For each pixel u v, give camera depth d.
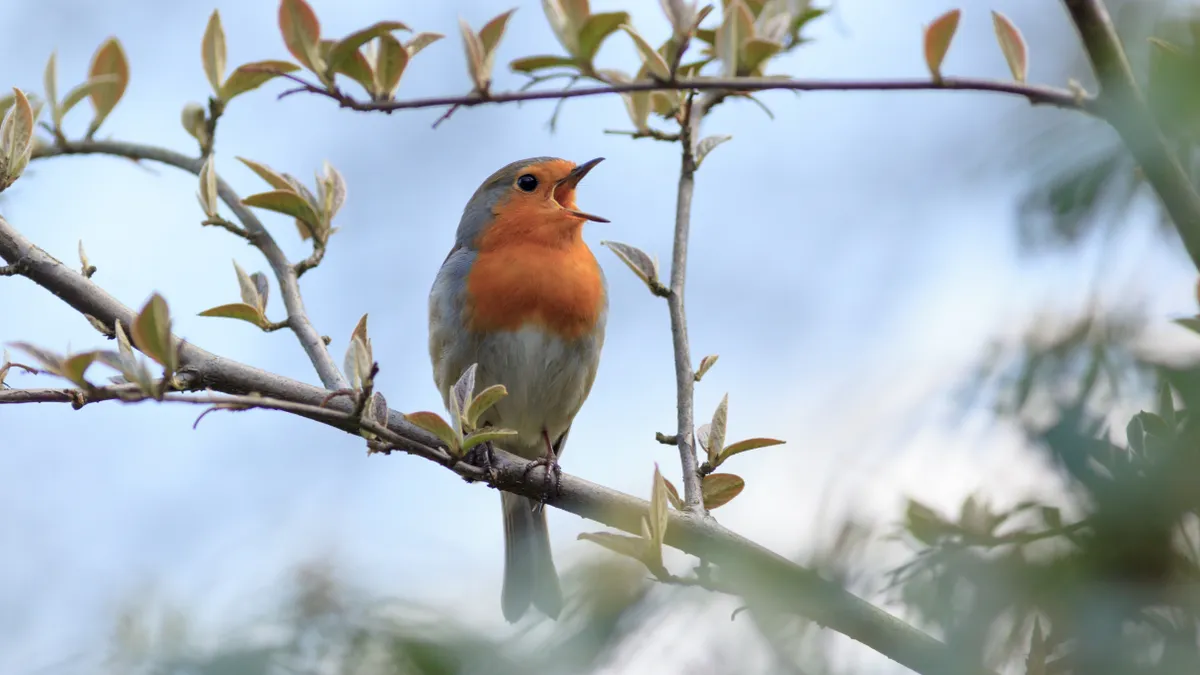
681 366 7.07
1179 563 3.81
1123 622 3.79
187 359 6.52
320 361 7.32
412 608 5.86
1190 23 4.59
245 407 5.48
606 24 5.87
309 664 5.58
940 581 4.48
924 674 4.55
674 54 6.17
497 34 6.13
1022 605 4.14
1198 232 4.61
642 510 7.10
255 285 7.56
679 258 7.45
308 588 5.91
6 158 6.50
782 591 4.88
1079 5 4.67
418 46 6.69
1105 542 3.91
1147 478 3.88
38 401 5.51
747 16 6.64
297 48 6.39
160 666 5.55
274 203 7.79
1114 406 4.59
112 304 6.65
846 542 4.94
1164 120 4.29
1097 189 4.99
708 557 5.33
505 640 5.86
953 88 5.32
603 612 5.80
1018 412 4.80
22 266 6.62
